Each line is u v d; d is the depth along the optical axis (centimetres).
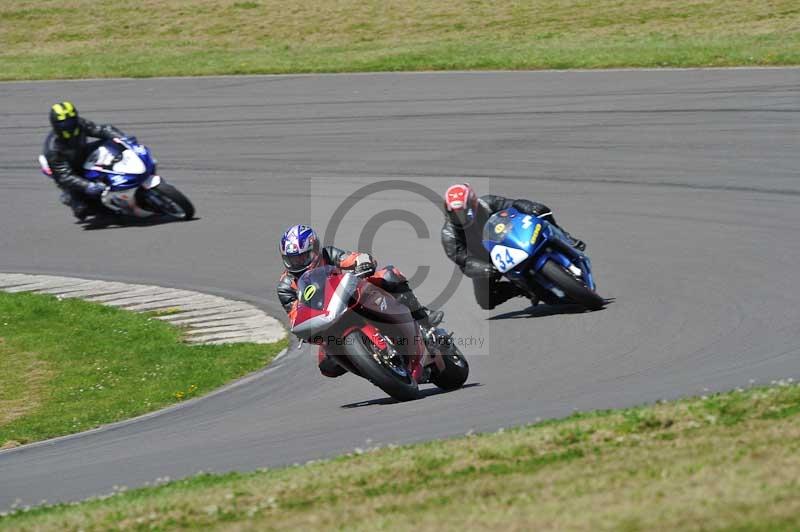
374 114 9038
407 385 3366
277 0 15088
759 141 7000
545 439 2350
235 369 4447
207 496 2298
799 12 11488
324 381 4028
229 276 5959
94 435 3734
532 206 4431
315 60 11412
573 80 9356
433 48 11475
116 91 10919
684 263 5000
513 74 9869
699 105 8031
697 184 6356
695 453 2039
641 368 3503
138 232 6981
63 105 6894
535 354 3938
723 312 4134
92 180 6975
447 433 2881
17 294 5944
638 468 1977
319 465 2483
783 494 1650
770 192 6022
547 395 3275
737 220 5603
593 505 1747
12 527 2272
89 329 5284
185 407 3988
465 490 2014
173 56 12544
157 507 2256
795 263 4741
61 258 6650
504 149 7631
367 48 12150
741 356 3459
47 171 7038
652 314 4250
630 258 5219
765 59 9188
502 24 12688
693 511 1630
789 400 2442
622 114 8081
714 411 2409
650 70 9381
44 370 4788
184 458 3084
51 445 3678
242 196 7412
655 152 7094
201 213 7181
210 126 9269
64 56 13225
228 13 14688
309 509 2078
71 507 2438
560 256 4419
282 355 4578
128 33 14262
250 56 12131
